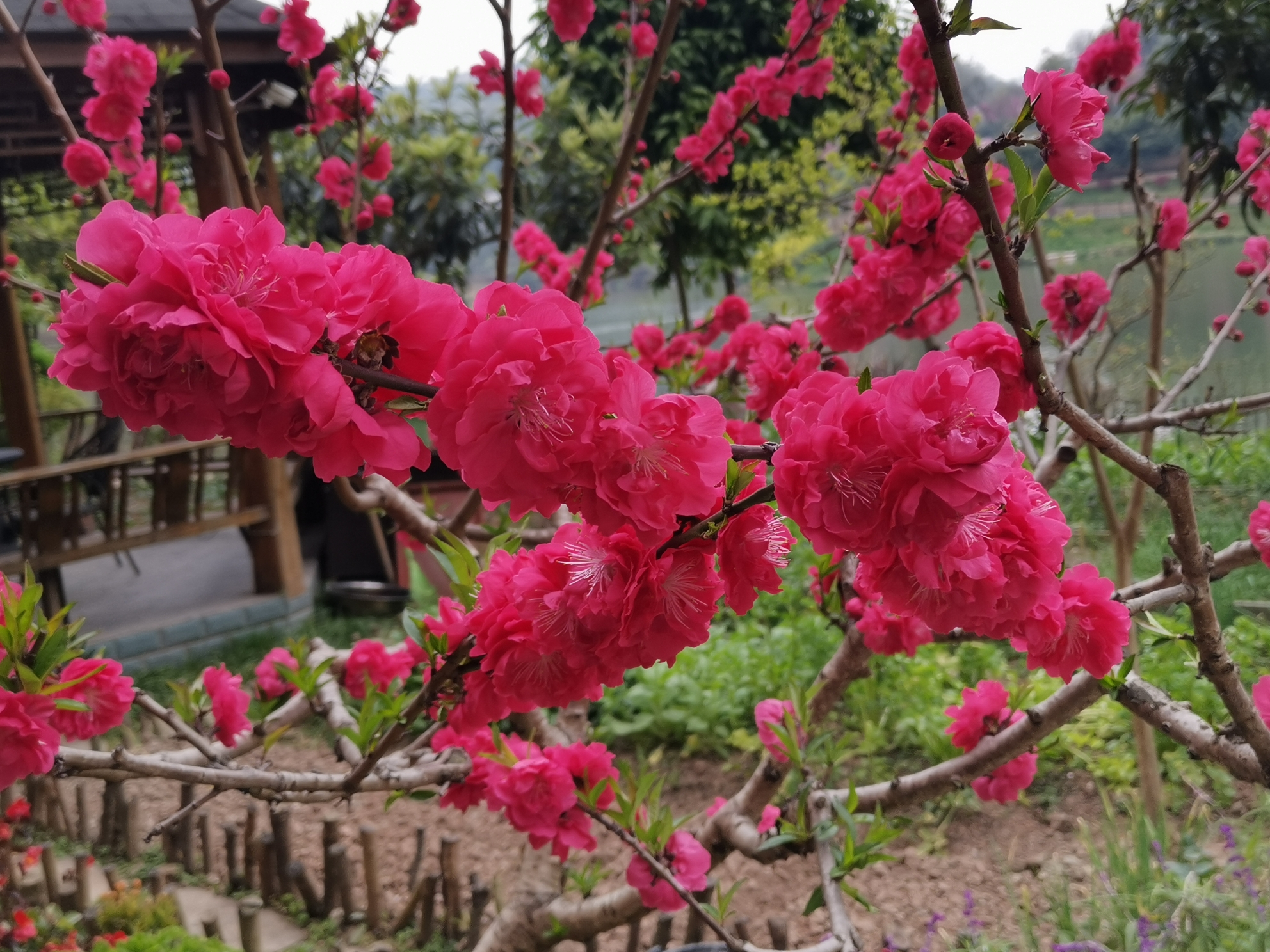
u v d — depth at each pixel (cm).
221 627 636
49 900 376
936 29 90
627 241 764
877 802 230
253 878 404
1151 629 170
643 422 82
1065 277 253
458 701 168
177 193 313
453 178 862
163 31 513
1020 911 353
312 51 305
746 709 521
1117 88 249
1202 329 691
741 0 784
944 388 77
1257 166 249
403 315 85
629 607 94
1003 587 93
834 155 718
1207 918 288
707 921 200
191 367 76
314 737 537
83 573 762
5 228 705
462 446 80
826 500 81
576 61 838
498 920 289
